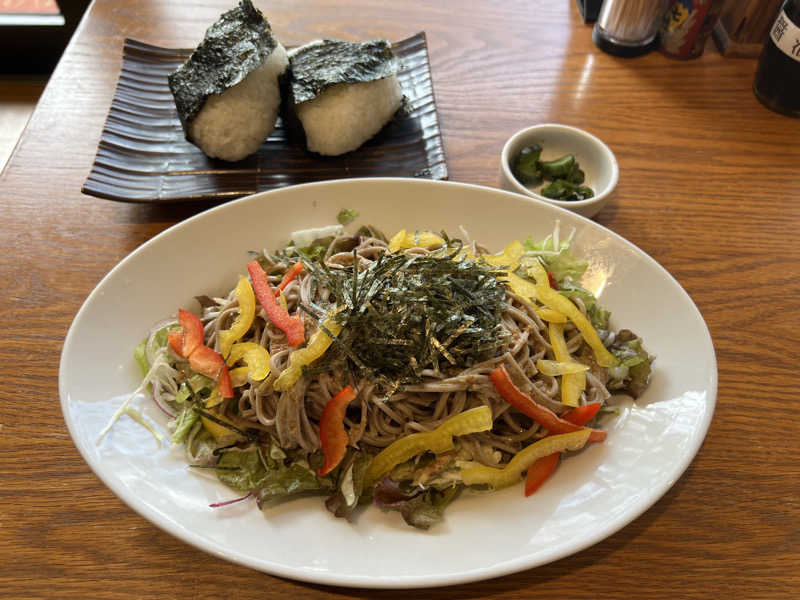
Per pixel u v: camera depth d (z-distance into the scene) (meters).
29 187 0.41
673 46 0.52
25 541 0.28
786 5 0.45
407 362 0.30
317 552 0.26
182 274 0.34
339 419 0.29
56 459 0.31
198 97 0.39
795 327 0.37
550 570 0.28
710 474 0.32
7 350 0.34
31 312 0.35
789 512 0.31
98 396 0.30
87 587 0.27
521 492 0.29
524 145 0.43
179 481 0.28
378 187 0.37
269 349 0.32
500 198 0.36
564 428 0.30
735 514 0.30
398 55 0.49
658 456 0.29
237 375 0.31
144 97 0.45
